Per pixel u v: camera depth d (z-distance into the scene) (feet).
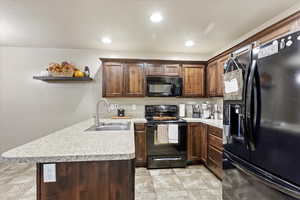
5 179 8.77
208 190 7.72
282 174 3.71
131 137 5.26
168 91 11.51
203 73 12.05
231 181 5.52
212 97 11.70
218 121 9.95
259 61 4.38
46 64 11.73
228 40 10.11
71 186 3.86
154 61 11.50
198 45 10.98
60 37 9.74
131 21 7.73
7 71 11.48
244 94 4.81
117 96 11.28
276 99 3.88
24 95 11.62
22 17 7.39
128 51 12.35
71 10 6.81
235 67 5.34
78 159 3.60
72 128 7.05
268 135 4.07
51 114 11.85
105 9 6.73
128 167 3.97
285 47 3.69
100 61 12.14
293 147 3.50
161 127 10.37
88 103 12.08
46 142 4.61
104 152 3.75
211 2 6.22
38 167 3.81
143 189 7.82
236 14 7.09
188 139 10.64
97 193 3.92
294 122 3.49
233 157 5.39
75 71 11.18
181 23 7.92
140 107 12.45
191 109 12.84
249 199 4.66
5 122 11.50
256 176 4.34
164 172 9.71
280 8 6.64
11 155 3.56
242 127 4.96
